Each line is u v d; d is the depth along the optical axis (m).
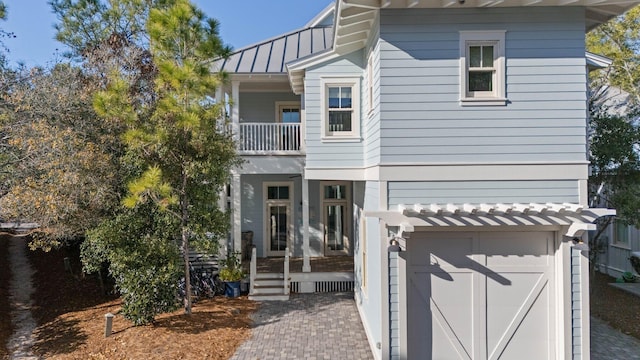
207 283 12.16
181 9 8.77
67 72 11.88
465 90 6.91
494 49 6.95
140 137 8.63
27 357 8.29
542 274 7.07
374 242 7.91
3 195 10.09
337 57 9.96
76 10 16.08
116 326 9.59
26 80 11.54
